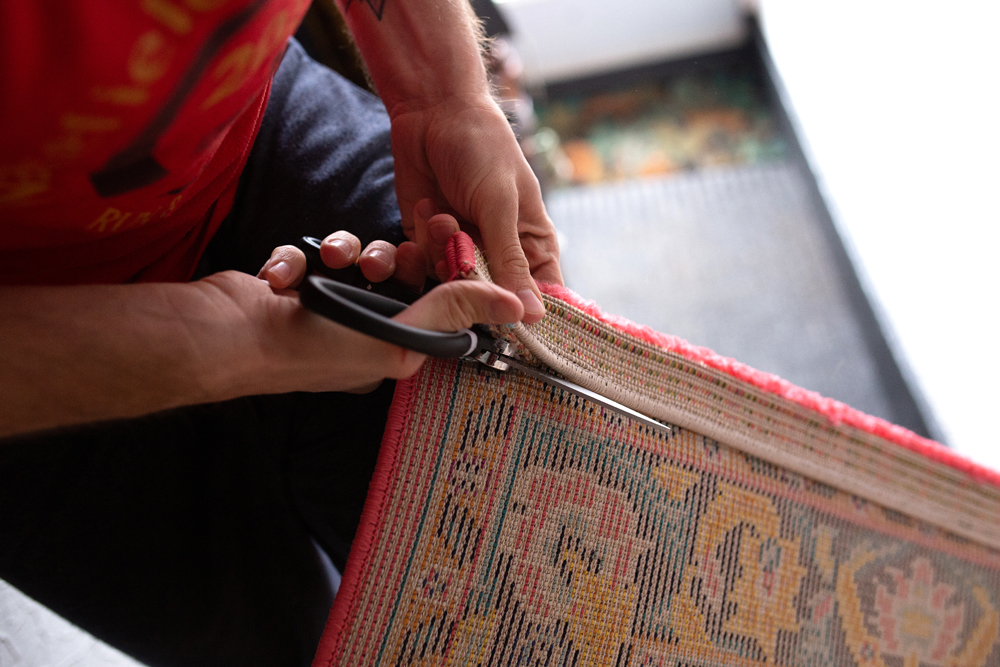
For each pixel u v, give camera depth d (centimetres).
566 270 206
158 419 45
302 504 54
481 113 49
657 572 52
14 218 32
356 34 54
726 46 271
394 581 44
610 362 50
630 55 273
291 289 44
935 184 129
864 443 64
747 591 58
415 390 44
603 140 258
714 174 235
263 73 35
